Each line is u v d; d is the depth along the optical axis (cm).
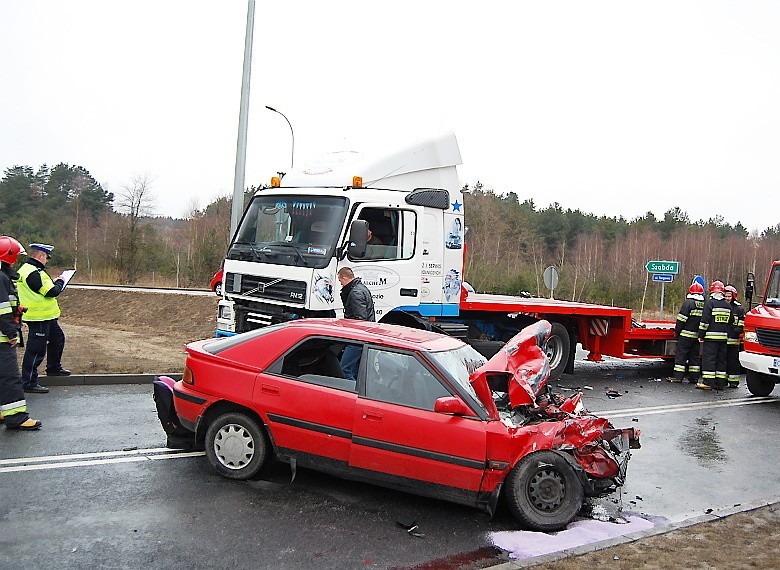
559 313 1295
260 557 495
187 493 607
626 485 725
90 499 579
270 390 626
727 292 1416
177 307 2656
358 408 597
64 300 2984
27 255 988
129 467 663
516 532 567
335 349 638
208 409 654
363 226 926
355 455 598
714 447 905
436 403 577
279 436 623
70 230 5325
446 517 594
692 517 633
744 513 641
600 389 1299
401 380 606
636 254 5138
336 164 1034
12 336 759
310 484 648
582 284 4003
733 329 1395
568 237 5812
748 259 5553
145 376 1079
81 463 666
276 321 956
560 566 496
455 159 1099
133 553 487
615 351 1398
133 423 823
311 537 535
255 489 626
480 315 1210
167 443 737
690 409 1148
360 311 872
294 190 994
